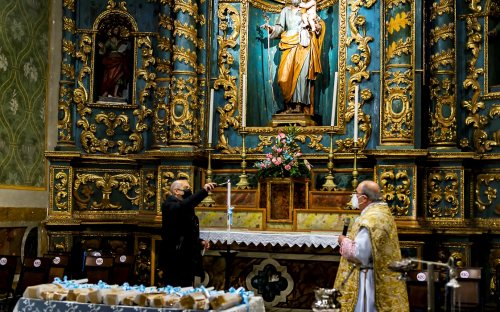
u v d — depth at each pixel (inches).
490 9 501.0
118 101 558.6
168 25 542.3
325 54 533.6
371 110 510.0
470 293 359.9
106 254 456.1
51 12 542.6
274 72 543.5
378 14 514.6
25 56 512.4
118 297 264.5
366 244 303.6
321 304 271.6
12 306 404.2
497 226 480.7
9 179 493.4
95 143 547.8
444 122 488.1
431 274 253.0
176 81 518.6
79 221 527.2
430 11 502.0
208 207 478.6
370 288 306.2
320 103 533.6
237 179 521.3
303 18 521.7
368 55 512.7
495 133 491.5
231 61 538.9
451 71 491.5
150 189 535.5
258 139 527.2
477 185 494.3
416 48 484.7
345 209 456.8
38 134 527.2
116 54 561.0
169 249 375.6
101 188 544.4
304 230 456.4
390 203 469.4
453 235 470.0
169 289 284.8
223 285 477.7
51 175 531.8
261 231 452.8
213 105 537.0
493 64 505.0
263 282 472.7
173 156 500.7
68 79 544.7
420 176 480.1
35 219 517.7
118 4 558.9
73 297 270.8
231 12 542.0
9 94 495.2
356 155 483.5
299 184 477.1
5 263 412.5
